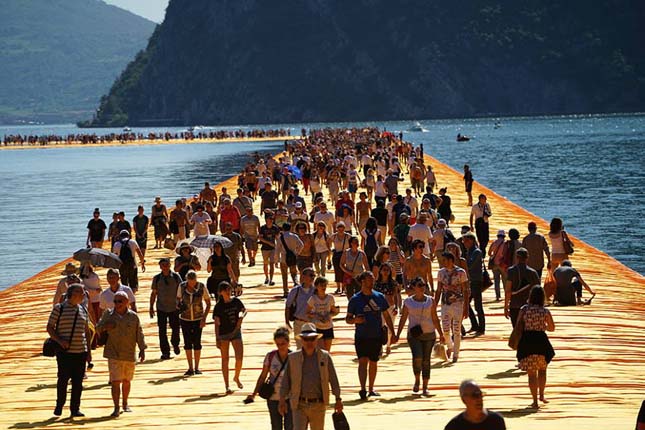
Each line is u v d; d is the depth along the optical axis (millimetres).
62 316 25469
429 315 26094
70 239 81062
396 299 32500
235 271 42938
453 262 30062
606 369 29047
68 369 25422
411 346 26219
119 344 25281
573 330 35125
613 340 33344
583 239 76812
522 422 23266
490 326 35719
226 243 35469
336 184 76500
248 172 87875
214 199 66375
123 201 113125
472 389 14844
